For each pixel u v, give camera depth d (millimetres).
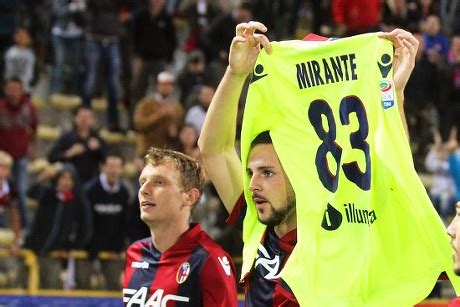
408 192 4570
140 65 19734
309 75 4875
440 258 4566
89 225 14727
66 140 16297
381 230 4645
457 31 21562
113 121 19953
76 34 20047
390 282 4609
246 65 5078
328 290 4613
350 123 4762
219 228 14984
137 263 5695
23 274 14633
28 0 20859
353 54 4805
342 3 18797
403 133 4648
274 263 4996
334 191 4734
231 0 21938
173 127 15758
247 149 4988
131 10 21203
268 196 4895
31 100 19641
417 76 19375
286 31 21219
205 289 5504
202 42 19953
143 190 5574
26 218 16766
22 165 16766
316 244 4680
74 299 13000
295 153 4836
